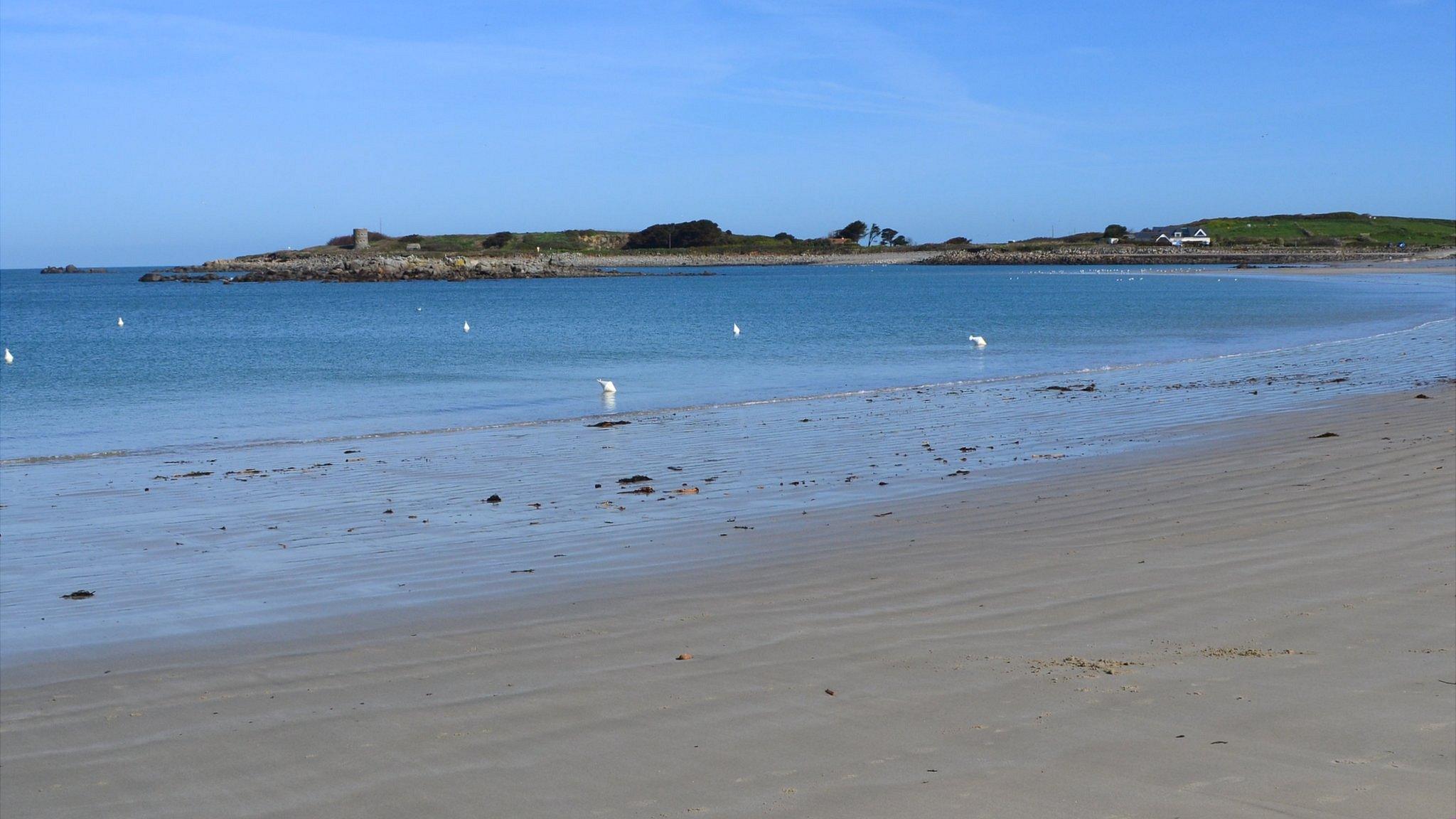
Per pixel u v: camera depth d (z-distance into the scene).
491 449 17.48
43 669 7.21
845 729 5.53
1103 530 9.95
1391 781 4.79
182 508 13.30
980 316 59.34
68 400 26.86
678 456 16.11
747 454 15.98
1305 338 38.59
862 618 7.52
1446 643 6.51
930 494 12.25
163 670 7.08
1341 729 5.33
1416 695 5.73
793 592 8.30
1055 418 18.89
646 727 5.65
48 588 9.56
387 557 10.30
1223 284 94.25
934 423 18.80
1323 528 9.46
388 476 15.21
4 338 52.62
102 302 100.00
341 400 26.38
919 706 5.80
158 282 164.12
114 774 5.40
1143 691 5.90
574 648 7.12
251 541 11.30
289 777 5.26
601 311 73.56
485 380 30.84
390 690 6.45
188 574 9.94
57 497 14.24
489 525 11.65
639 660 6.79
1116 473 13.04
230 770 5.38
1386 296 67.06
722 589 8.52
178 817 4.90
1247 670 6.18
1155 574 8.31
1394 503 10.27
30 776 5.41
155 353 42.50
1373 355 29.77
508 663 6.86
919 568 8.85
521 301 93.44
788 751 5.29
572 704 6.05
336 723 5.93
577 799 4.87
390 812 4.84
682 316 65.94
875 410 21.23
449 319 66.88
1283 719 5.47
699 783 4.98
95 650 7.62
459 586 9.05
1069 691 5.94
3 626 8.34
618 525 11.30
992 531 10.15
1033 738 5.34
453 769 5.25
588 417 22.09
